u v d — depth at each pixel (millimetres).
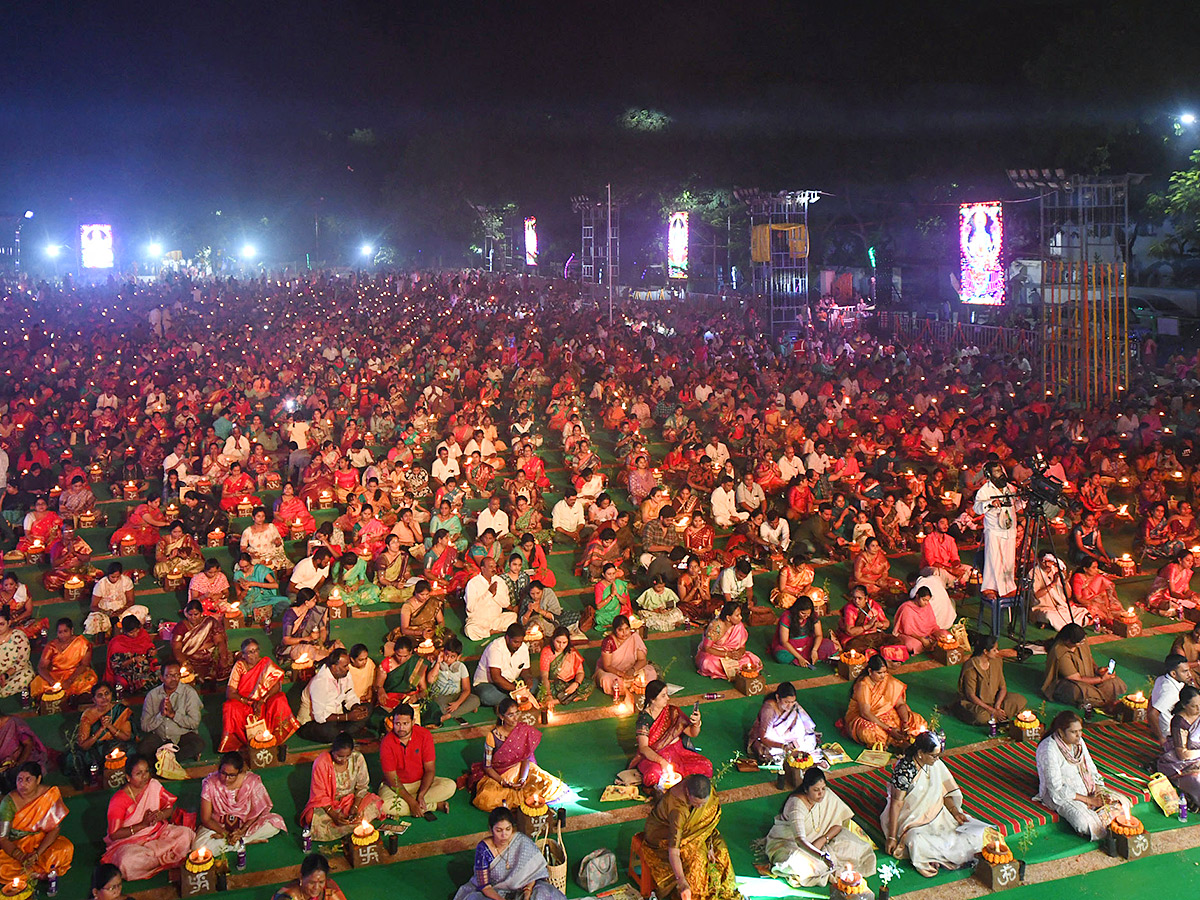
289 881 9195
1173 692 11352
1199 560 15414
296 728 11609
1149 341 32375
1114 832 9453
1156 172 36000
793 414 24781
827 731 11875
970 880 9172
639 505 18703
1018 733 11531
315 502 19547
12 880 8906
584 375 31516
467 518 17828
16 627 13141
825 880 9094
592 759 11266
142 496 20484
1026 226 41875
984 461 19891
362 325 40875
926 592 13844
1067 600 13828
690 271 58406
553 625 14094
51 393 25594
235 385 26656
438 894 9008
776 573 16703
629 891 9031
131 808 9383
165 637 13516
